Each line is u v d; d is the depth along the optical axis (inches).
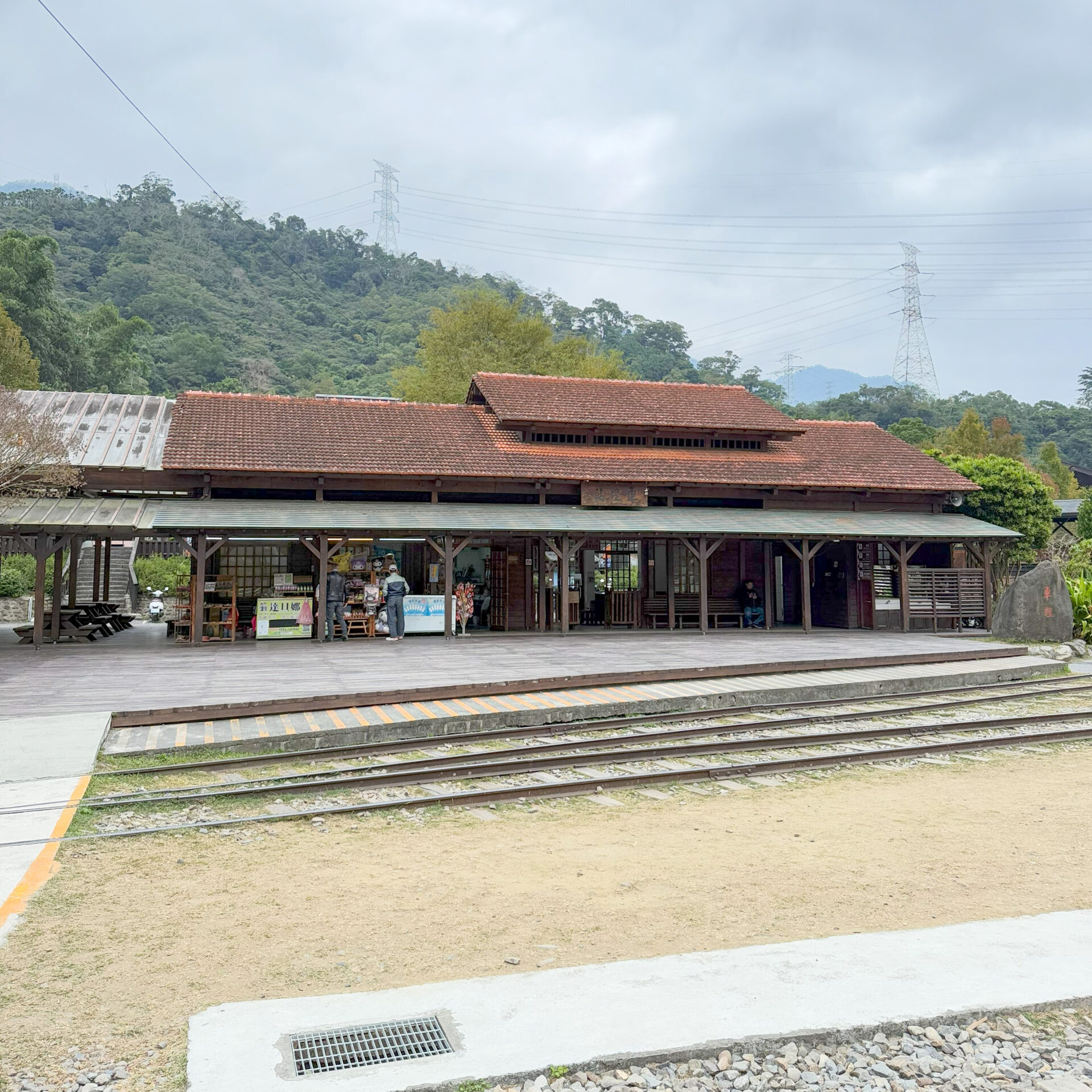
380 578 1011.9
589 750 464.8
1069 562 1503.4
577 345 2148.1
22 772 390.6
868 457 1239.5
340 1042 167.2
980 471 1467.8
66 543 859.4
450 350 2066.9
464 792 384.5
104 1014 182.9
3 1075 158.2
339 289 6077.8
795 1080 159.6
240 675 649.0
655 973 194.5
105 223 5438.0
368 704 557.9
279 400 1110.4
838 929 231.8
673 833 326.6
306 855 299.7
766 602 1071.0
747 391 1321.4
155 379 3828.7
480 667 695.1
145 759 435.5
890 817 349.4
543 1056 159.8
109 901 252.8
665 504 1106.7
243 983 199.0
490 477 1014.4
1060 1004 183.0
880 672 720.3
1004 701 629.6
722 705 602.9
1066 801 374.9
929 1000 181.9
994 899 255.4
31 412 897.5
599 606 1118.4
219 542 886.4
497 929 232.5
